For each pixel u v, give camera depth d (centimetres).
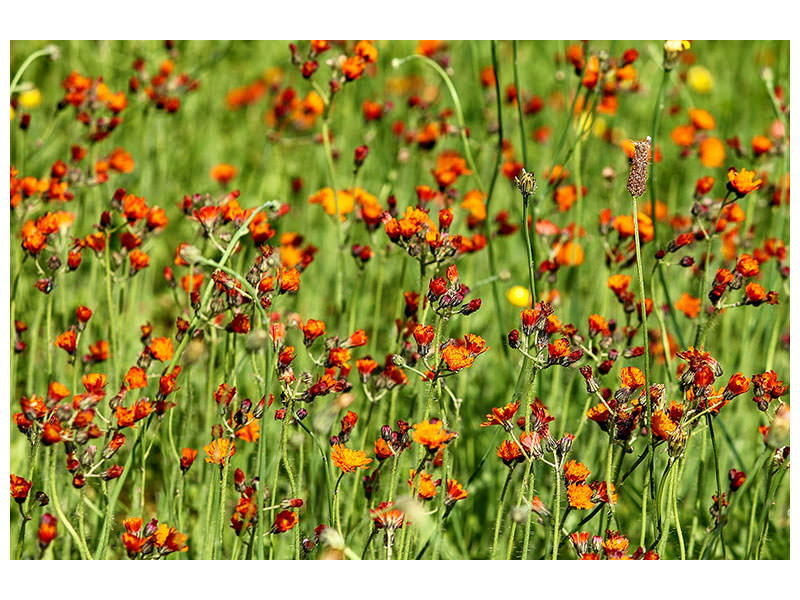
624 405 227
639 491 308
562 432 276
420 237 244
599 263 379
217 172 425
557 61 425
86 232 415
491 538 305
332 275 434
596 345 291
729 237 370
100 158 413
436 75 566
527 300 324
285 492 303
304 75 319
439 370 232
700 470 279
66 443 229
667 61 288
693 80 548
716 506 249
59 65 543
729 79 605
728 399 227
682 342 310
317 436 243
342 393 237
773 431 227
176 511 287
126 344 353
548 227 326
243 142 547
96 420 283
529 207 336
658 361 344
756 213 409
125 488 314
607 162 455
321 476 300
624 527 314
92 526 296
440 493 265
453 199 339
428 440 218
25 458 297
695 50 628
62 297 324
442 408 244
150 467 336
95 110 371
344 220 343
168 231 458
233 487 298
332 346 246
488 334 398
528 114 472
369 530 251
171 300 410
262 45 628
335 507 237
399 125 453
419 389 291
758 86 569
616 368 332
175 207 465
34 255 262
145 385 240
